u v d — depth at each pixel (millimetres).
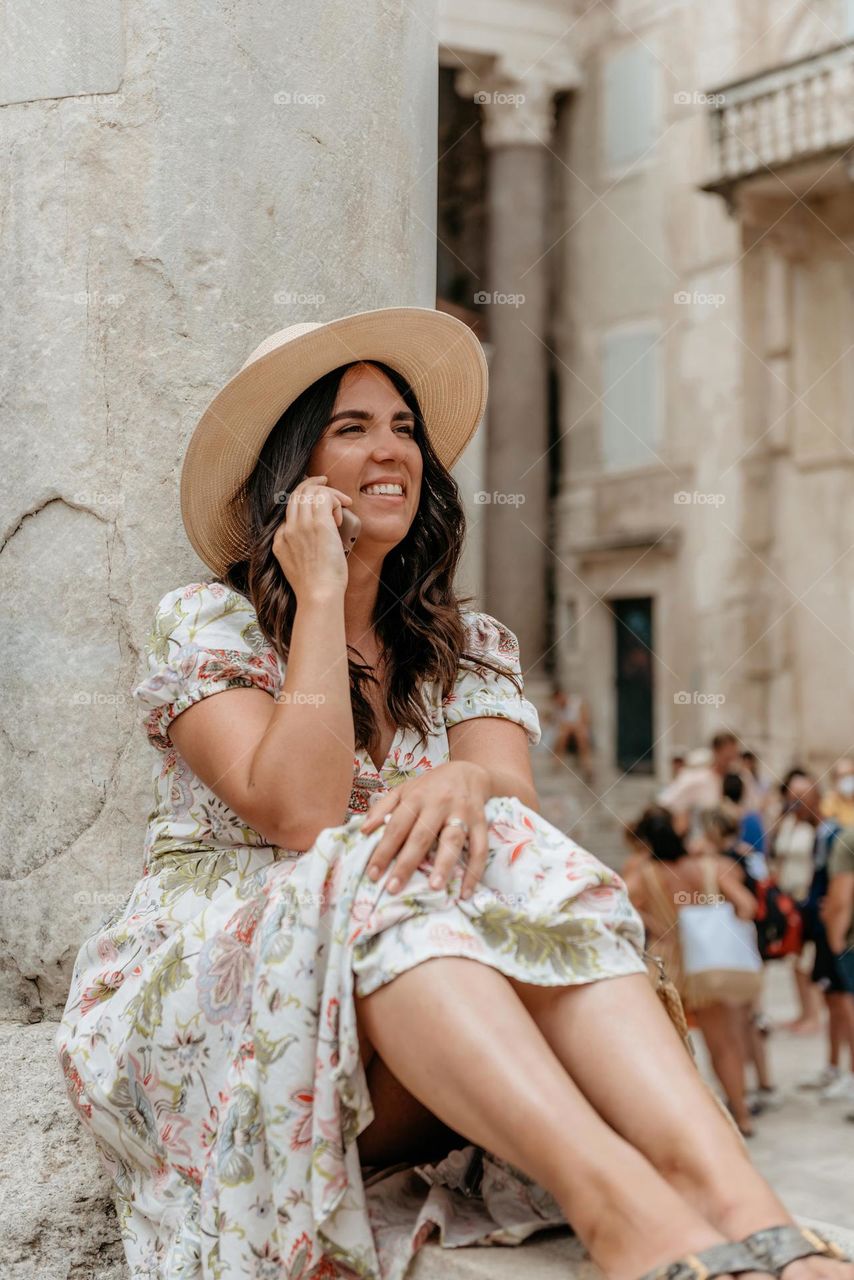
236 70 2021
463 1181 1497
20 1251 1730
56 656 2008
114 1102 1562
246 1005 1478
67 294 2021
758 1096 4984
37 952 2004
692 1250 1157
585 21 15805
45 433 2025
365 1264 1383
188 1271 1470
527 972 1358
